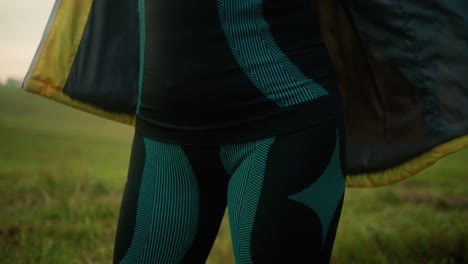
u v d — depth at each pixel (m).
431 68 1.44
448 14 1.40
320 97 1.14
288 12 1.15
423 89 1.47
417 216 4.54
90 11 1.63
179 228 1.20
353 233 3.78
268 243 1.08
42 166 9.37
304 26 1.17
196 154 1.16
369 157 1.62
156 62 1.19
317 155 1.11
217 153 1.15
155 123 1.20
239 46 1.12
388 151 1.58
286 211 1.08
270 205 1.08
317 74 1.16
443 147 1.46
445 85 1.43
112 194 5.54
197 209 1.20
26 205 4.52
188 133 1.15
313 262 1.11
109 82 1.64
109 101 1.64
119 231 1.23
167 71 1.16
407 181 7.78
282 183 1.08
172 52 1.15
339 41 1.64
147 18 1.22
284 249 1.07
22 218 3.97
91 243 3.34
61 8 1.61
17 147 15.27
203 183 1.20
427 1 1.42
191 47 1.13
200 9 1.12
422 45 1.45
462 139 1.42
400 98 1.54
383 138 1.59
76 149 16.38
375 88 1.59
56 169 7.69
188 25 1.13
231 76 1.11
